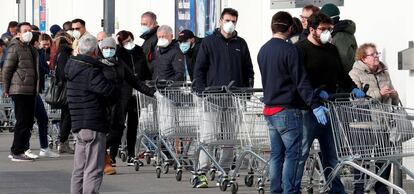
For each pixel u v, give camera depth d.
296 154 19.98
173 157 26.64
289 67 19.69
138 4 46.75
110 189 24.81
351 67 23.78
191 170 26.89
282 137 20.05
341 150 19.95
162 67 29.11
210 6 35.00
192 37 28.45
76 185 21.00
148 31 31.12
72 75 20.75
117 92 20.84
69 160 31.69
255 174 24.56
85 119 20.64
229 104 23.84
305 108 20.05
